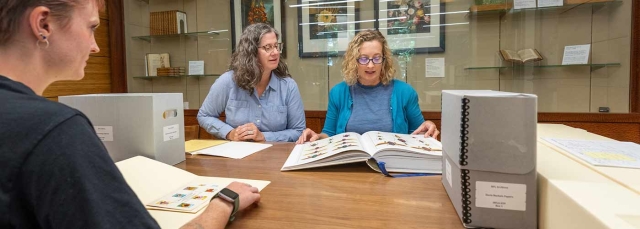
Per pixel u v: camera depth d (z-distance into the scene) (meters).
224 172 0.98
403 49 2.48
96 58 2.74
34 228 0.39
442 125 0.80
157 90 2.99
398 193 0.78
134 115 1.05
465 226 0.60
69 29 0.48
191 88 2.93
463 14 2.38
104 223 0.38
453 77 2.43
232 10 2.77
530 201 0.57
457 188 0.64
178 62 2.93
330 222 0.62
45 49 0.46
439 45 2.43
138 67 2.96
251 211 0.68
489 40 2.35
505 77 2.34
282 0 2.66
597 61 2.14
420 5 2.43
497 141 0.57
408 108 1.88
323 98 2.65
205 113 1.96
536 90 2.29
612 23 2.09
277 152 1.26
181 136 1.15
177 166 1.07
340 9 2.56
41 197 0.37
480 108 0.58
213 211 0.60
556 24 2.21
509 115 0.57
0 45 0.43
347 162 0.96
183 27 2.86
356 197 0.75
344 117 1.90
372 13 2.50
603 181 0.53
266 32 1.86
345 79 1.93
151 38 2.94
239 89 1.93
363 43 1.82
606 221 0.38
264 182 0.87
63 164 0.37
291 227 0.60
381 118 1.85
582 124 2.11
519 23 2.28
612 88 2.11
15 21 0.43
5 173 0.36
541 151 0.74
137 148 1.06
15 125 0.37
